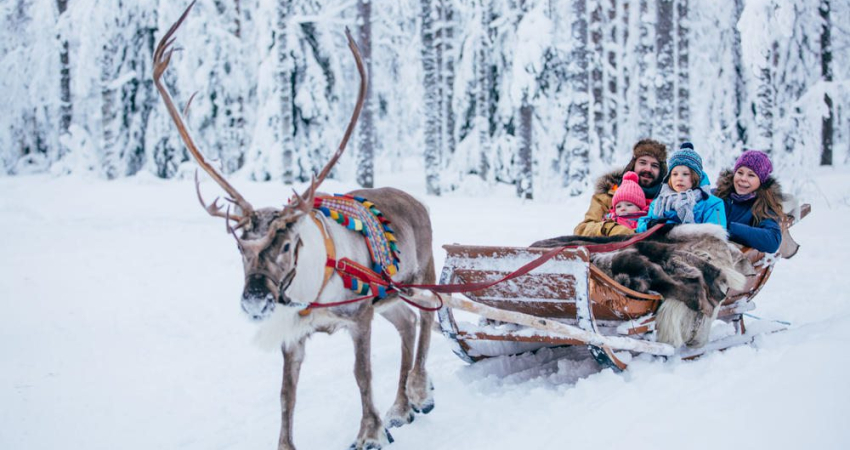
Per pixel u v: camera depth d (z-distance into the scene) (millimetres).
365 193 5328
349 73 22797
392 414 4992
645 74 22188
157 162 23750
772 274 9594
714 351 5152
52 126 27359
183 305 8805
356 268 4414
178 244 13258
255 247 3744
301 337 4426
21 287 9734
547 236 12961
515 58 19250
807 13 21750
